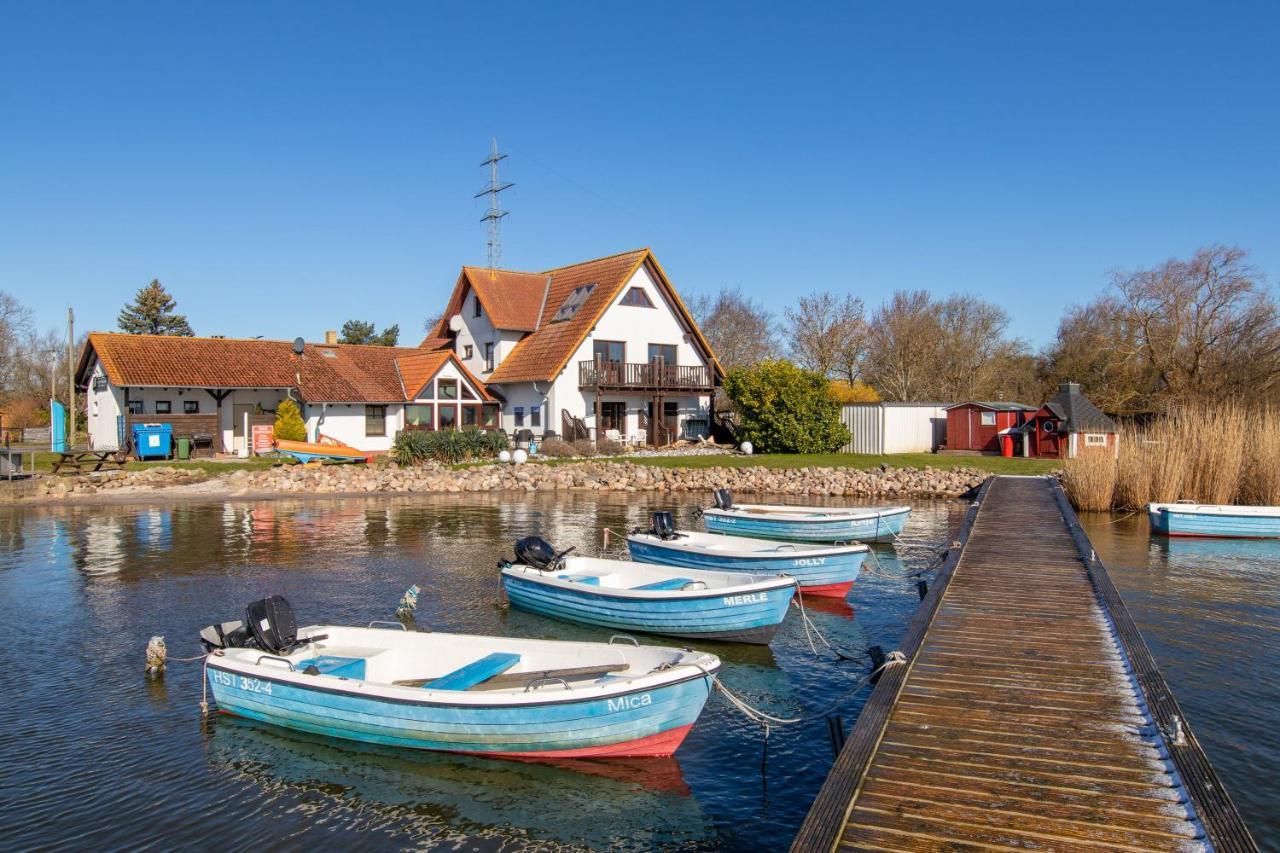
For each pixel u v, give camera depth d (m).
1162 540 22.84
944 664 10.07
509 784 8.90
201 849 7.62
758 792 8.73
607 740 9.07
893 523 22.00
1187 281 49.22
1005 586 14.30
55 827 7.97
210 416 39.09
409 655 11.01
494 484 34.34
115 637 13.65
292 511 27.97
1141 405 50.38
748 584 13.12
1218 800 6.44
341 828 8.02
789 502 30.83
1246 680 11.57
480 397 44.22
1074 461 28.83
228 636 10.84
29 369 77.69
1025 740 7.82
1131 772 7.13
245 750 9.62
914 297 68.69
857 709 10.84
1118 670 9.79
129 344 40.28
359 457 38.53
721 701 11.19
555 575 15.16
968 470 35.19
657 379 43.72
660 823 8.14
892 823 6.34
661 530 18.20
